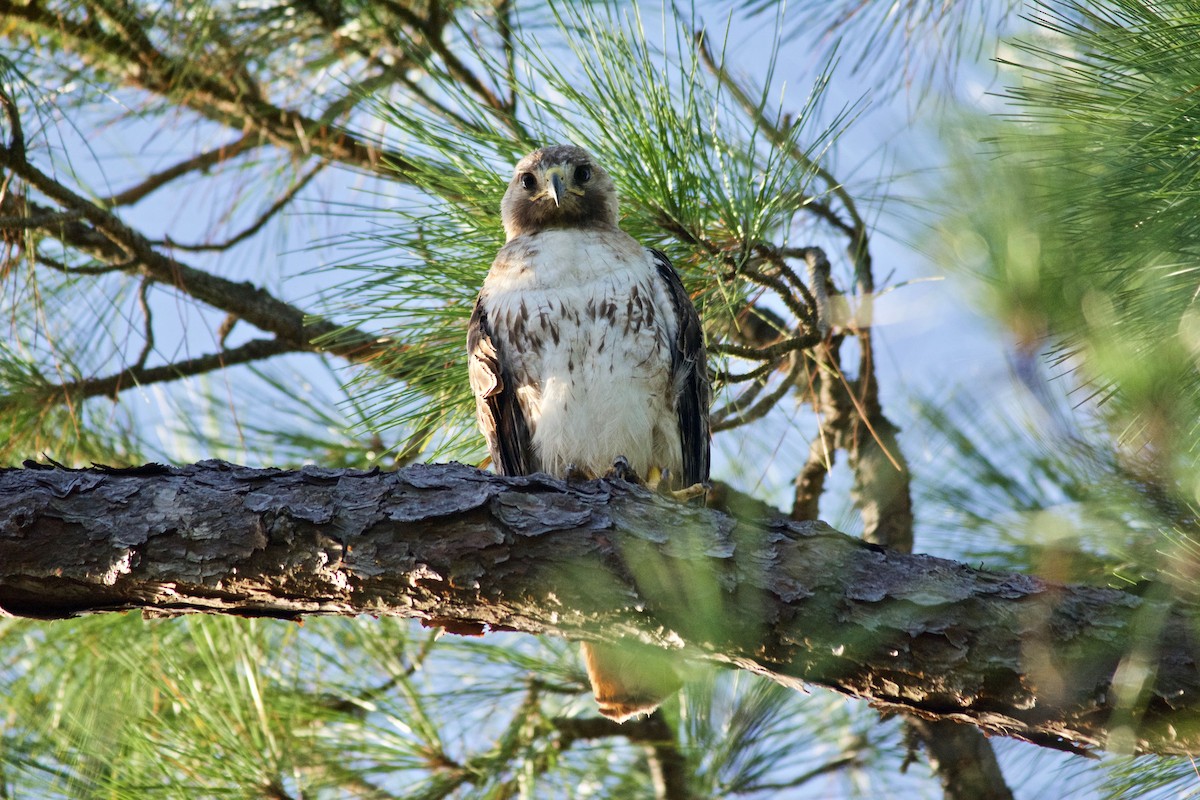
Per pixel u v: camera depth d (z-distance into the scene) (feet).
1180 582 13.24
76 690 25.29
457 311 27.48
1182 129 12.74
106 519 18.61
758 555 18.04
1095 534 12.01
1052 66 15.17
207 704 25.07
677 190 24.52
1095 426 11.05
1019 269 9.64
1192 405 10.32
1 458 27.27
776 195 23.76
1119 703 15.88
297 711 26.45
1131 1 14.93
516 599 18.56
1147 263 10.77
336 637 28.14
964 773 26.91
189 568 18.61
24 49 30.71
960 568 17.76
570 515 18.72
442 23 32.37
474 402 27.68
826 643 17.60
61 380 27.86
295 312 32.50
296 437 29.63
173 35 31.24
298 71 33.81
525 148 26.81
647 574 18.10
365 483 19.07
